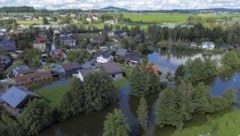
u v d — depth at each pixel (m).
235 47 181.62
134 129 65.06
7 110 72.31
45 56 133.38
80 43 171.62
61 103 69.12
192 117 69.94
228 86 98.31
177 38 196.12
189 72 102.19
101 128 66.38
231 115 70.81
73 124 67.81
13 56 132.62
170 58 150.25
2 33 197.25
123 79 103.81
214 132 61.78
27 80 99.31
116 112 57.22
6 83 98.00
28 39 175.38
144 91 85.69
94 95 73.50
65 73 109.12
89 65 118.56
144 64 113.81
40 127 62.97
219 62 124.94
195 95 71.69
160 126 65.19
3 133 56.47
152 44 184.38
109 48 160.88
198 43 187.25
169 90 66.56
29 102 67.12
